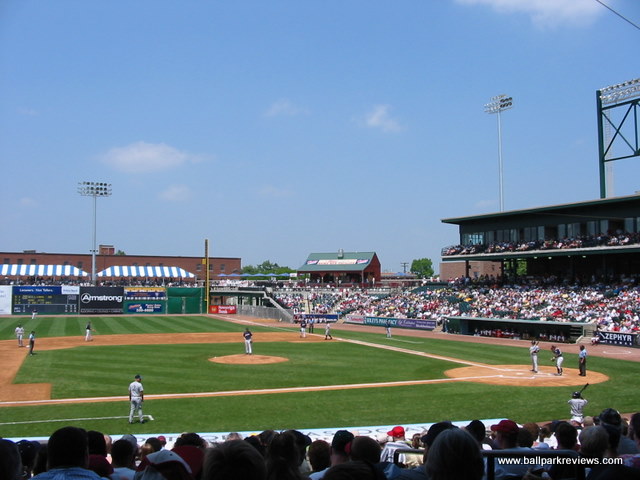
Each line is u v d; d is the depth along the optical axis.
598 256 65.50
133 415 21.55
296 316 79.62
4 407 23.53
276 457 4.96
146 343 49.47
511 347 48.22
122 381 29.88
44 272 103.81
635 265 61.69
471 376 32.03
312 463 8.03
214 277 133.12
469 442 4.07
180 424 20.62
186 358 39.16
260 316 89.88
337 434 6.96
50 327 66.62
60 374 32.12
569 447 8.47
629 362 38.00
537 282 67.94
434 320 66.62
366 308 81.88
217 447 3.88
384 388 28.05
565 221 63.78
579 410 19.80
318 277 119.88
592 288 59.34
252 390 27.47
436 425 6.57
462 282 78.44
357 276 117.12
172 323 75.75
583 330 51.12
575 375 32.53
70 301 91.69
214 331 63.53
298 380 30.38
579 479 5.16
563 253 61.06
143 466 5.22
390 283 110.75
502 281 72.81
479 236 75.06
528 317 56.56
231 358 39.22
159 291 97.06
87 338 51.94
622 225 58.16
